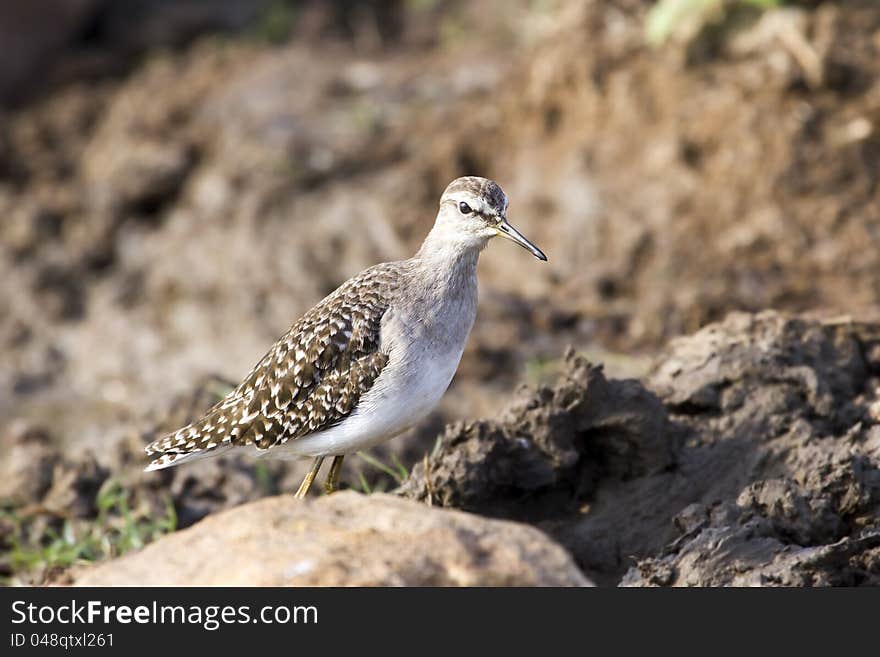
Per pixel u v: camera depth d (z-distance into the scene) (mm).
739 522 9195
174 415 12758
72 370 17500
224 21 22859
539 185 17156
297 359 10000
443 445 10172
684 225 15953
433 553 7453
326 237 17641
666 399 10969
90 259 18656
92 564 10336
